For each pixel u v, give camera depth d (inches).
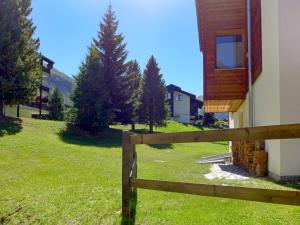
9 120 886.4
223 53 500.7
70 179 380.5
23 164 482.6
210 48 502.3
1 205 286.7
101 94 1075.3
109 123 1097.4
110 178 388.2
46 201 285.9
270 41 368.5
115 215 235.8
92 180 373.7
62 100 1642.5
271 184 320.2
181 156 868.0
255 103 455.5
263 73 402.3
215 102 548.7
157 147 1058.1
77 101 1056.2
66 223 233.1
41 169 449.7
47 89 1784.0
